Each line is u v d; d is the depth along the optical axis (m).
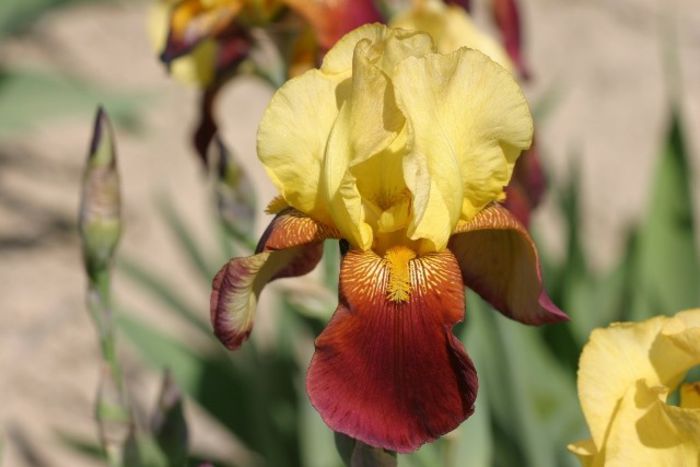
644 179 2.11
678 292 1.34
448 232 0.80
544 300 0.81
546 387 1.22
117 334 1.68
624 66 2.34
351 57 0.80
